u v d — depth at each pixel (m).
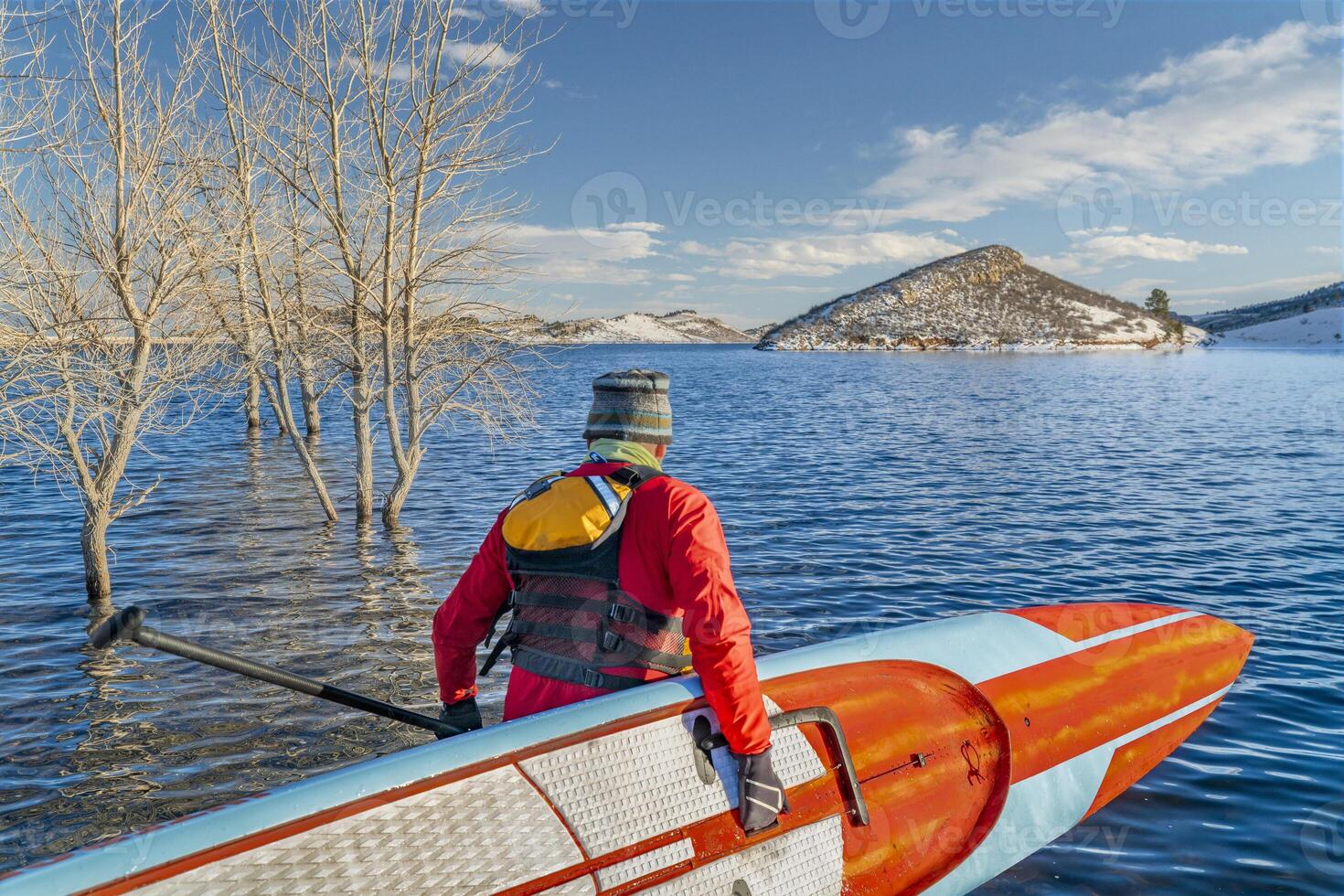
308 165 9.32
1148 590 7.16
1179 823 3.53
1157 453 16.59
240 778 3.94
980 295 135.75
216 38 9.07
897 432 20.88
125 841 1.66
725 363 80.06
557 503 2.11
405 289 9.66
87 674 5.18
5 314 6.89
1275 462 15.30
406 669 5.27
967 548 8.69
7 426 7.00
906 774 2.74
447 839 1.86
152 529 9.70
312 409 19.48
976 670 3.29
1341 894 3.06
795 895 2.29
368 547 8.83
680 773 2.16
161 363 7.62
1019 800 3.07
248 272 9.28
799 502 11.46
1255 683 5.00
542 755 2.02
